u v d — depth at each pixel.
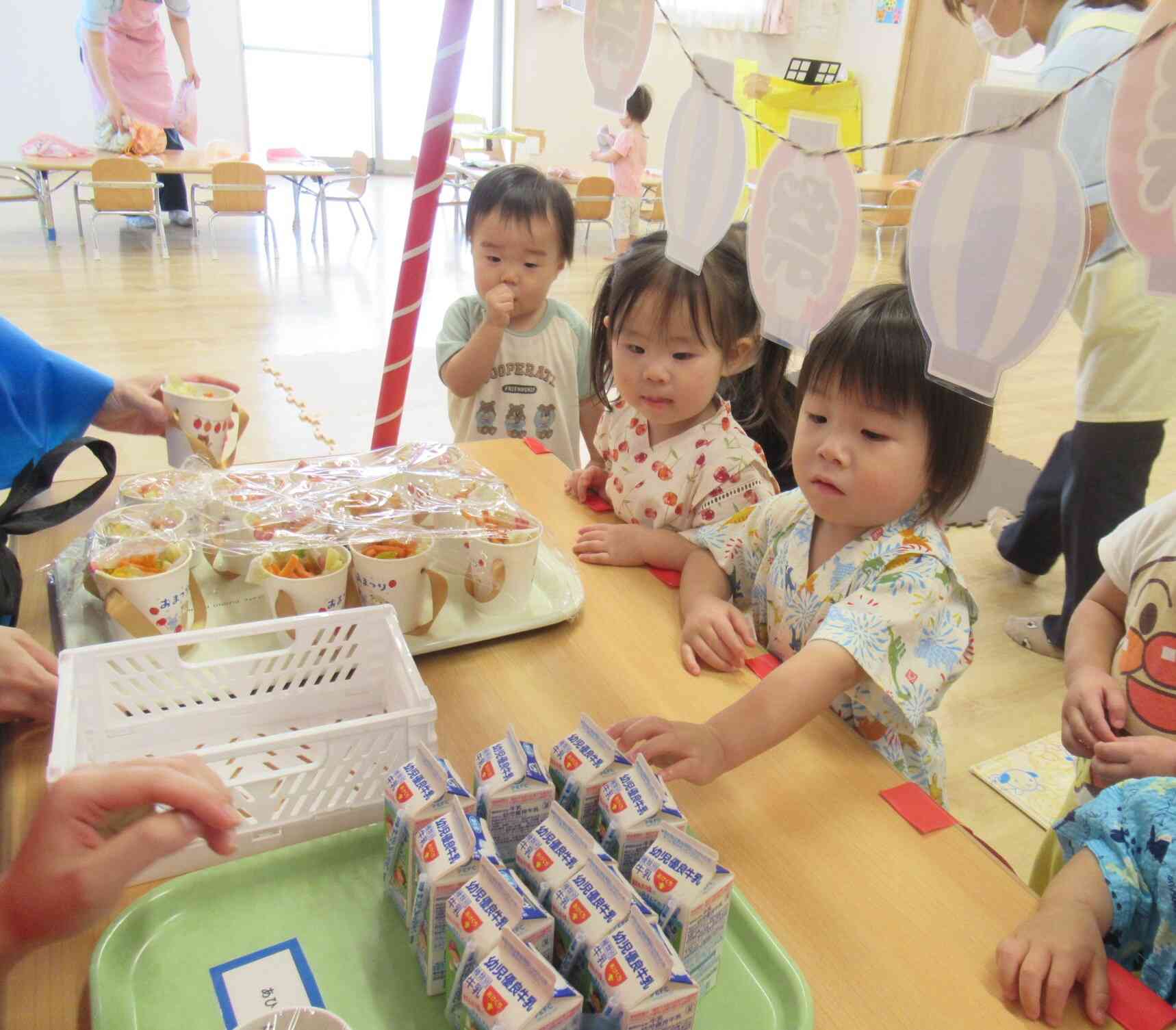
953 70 4.45
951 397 0.74
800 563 0.93
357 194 5.53
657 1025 0.45
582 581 0.98
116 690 0.68
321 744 0.66
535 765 0.57
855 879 0.62
